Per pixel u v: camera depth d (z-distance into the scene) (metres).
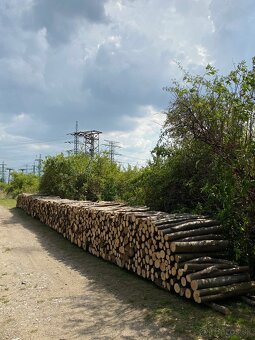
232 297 5.68
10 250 10.67
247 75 5.97
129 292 6.41
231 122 6.56
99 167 21.33
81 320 5.35
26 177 39.50
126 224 7.56
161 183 9.81
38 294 6.67
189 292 5.57
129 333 4.81
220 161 6.64
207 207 7.94
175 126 7.91
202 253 6.11
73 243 11.38
